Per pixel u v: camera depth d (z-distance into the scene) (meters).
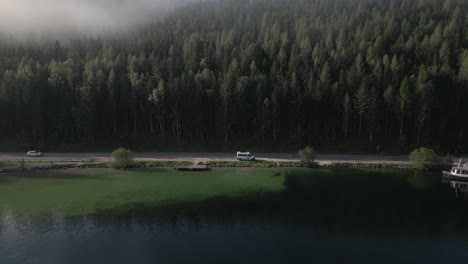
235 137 110.38
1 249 42.16
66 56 157.75
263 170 83.44
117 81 113.62
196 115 110.62
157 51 148.25
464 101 100.38
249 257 40.88
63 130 110.00
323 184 70.38
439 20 143.12
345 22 152.12
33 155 95.19
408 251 42.44
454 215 53.31
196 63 126.69
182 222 50.59
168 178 75.44
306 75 111.88
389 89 98.62
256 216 52.94
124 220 51.16
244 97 107.94
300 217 52.69
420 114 95.75
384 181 72.56
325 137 106.44
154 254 41.31
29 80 108.62
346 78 106.56
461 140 96.62
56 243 43.81
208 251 42.19
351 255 41.53
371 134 101.75
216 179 74.62
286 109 108.19
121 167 84.88
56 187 67.94
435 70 102.69
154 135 112.06
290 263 39.62
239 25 167.12
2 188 67.12
